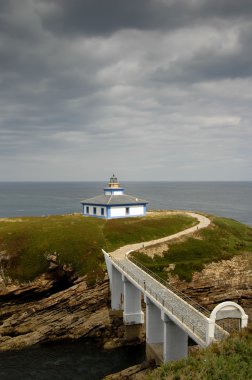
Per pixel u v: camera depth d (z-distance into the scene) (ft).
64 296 176.24
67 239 204.03
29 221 250.16
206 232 243.40
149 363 134.92
